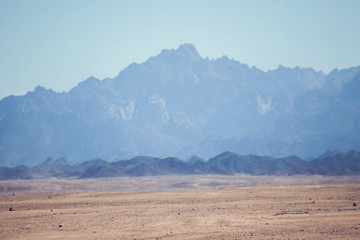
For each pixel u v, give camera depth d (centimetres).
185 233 18225
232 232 18112
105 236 18012
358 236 16612
